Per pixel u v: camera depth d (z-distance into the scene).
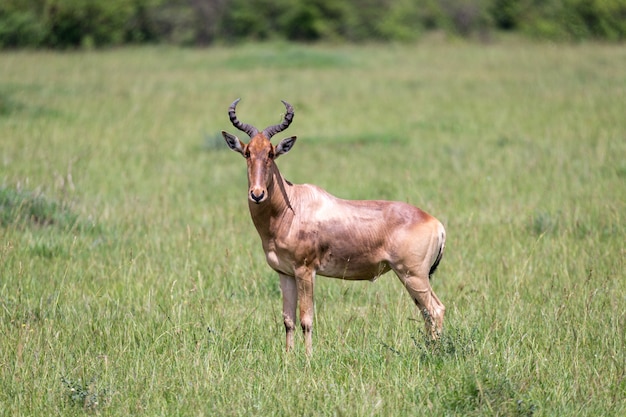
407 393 22.48
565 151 56.56
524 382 22.48
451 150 60.31
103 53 141.50
